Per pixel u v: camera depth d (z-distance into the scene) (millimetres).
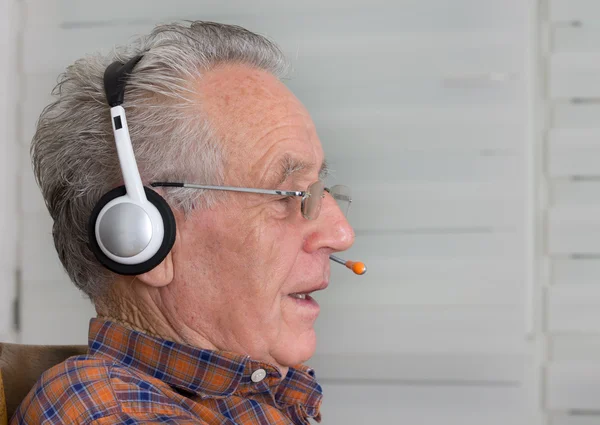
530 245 1717
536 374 1725
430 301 1723
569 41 1706
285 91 946
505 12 1694
